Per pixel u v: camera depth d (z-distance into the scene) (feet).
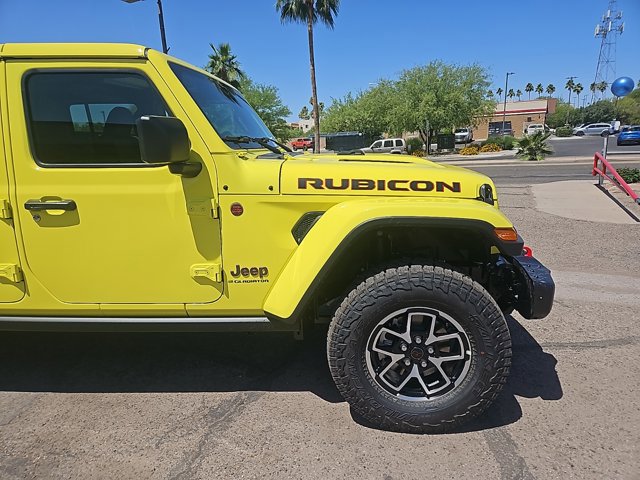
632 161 59.88
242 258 7.91
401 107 115.65
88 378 9.96
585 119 262.06
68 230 7.86
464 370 7.60
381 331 7.64
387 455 7.34
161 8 33.04
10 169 7.73
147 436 7.97
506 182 43.09
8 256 7.99
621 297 13.88
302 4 83.71
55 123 7.72
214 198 7.71
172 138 6.76
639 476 6.77
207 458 7.39
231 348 11.23
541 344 11.02
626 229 22.38
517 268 8.27
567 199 31.35
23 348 11.35
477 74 111.75
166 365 10.46
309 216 7.88
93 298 8.13
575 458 7.17
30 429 8.23
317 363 10.46
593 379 9.43
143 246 7.89
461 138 165.58
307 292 7.54
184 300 8.08
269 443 7.71
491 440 7.64
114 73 7.59
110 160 7.79
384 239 8.66
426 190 7.86
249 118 10.39
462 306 7.28
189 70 8.55
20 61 7.57
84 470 7.18
